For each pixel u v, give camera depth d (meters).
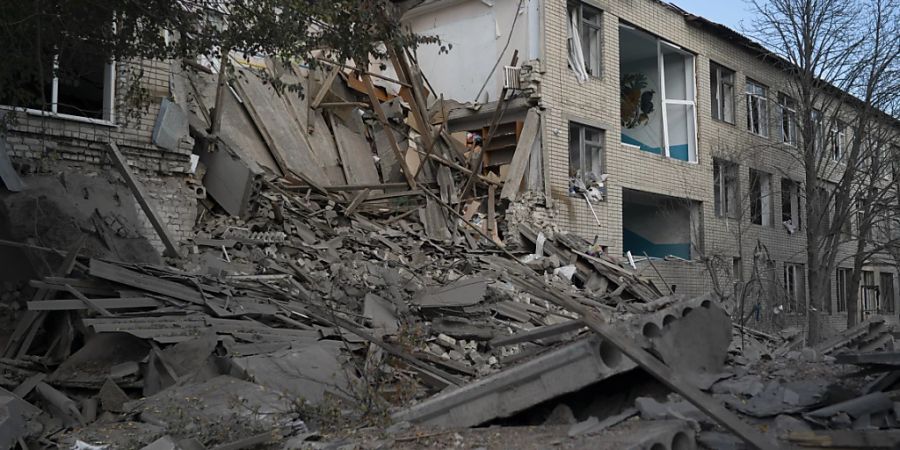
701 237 18.91
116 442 5.06
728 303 14.72
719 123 19.84
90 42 8.06
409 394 6.33
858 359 5.18
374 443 4.53
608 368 4.52
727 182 20.53
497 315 10.02
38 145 8.95
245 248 10.38
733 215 20.22
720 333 5.62
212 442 4.86
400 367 7.24
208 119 12.06
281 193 12.04
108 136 9.56
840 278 25.64
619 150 16.66
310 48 8.41
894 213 19.05
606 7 16.44
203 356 6.46
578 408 5.09
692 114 19.23
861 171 17.06
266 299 8.15
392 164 15.02
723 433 4.05
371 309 9.03
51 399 6.05
